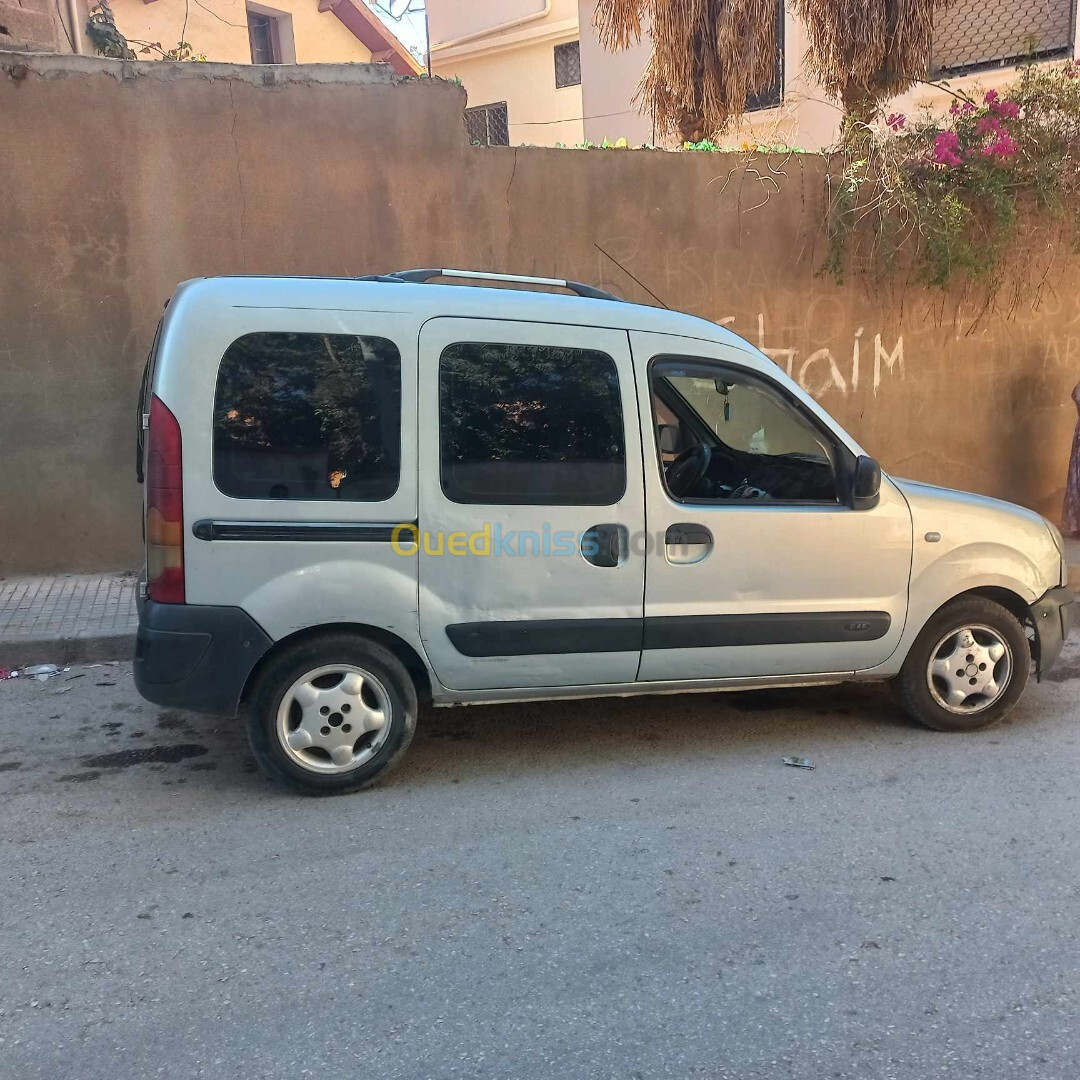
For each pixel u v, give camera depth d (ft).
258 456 11.50
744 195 24.72
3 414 21.86
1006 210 24.03
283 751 12.13
